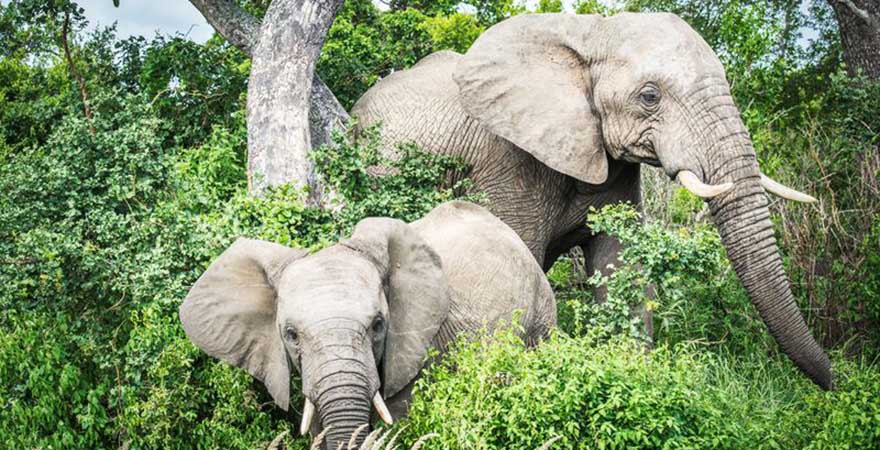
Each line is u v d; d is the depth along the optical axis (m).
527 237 13.47
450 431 8.34
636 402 8.34
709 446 8.60
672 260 11.52
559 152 12.80
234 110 16.17
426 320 9.29
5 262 10.65
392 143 13.80
